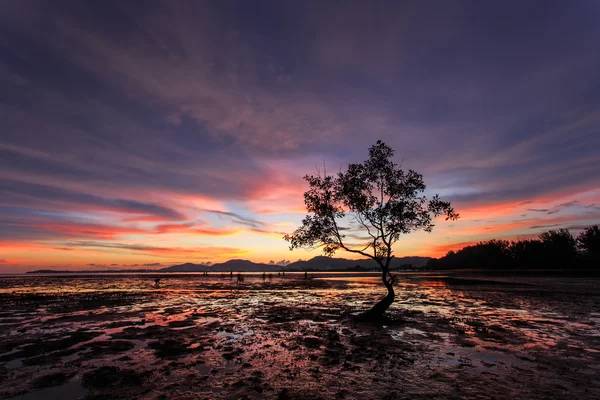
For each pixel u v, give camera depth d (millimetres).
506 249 134250
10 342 12594
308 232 19375
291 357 10453
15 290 45500
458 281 58812
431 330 14750
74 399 7207
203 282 71000
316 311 21359
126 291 41844
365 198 18703
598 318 17875
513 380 8320
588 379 8398
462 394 7430
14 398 7301
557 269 101812
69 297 32188
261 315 19594
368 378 8492
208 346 11938
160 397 7297
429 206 18625
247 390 7684
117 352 11133
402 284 53781
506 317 18328
